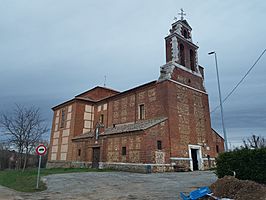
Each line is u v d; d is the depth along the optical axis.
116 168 23.91
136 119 28.22
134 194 10.66
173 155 23.45
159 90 26.30
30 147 31.00
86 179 16.20
